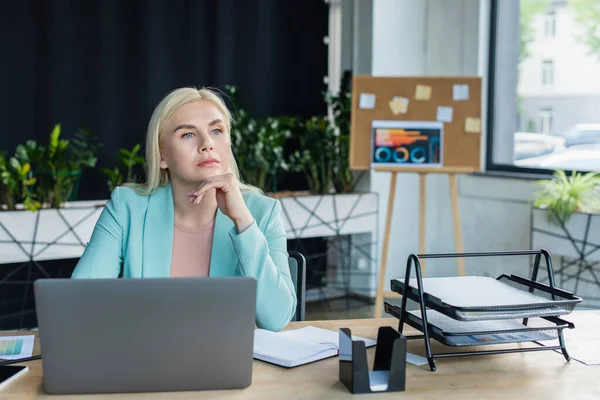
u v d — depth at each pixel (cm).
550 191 393
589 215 370
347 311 464
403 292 160
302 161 460
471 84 400
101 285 125
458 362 150
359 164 409
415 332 171
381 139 407
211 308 128
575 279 401
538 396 132
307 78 497
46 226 362
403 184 497
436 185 498
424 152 404
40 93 409
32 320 407
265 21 477
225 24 462
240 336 131
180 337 128
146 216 180
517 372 145
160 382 130
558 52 435
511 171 464
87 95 421
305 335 166
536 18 446
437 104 404
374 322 181
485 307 140
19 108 404
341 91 462
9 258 355
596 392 134
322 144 461
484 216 468
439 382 139
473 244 477
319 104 504
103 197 429
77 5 414
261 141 429
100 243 179
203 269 178
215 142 173
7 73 399
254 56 475
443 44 491
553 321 155
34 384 136
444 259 495
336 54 503
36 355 153
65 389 129
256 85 477
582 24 421
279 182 493
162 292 126
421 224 409
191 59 451
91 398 128
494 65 472
